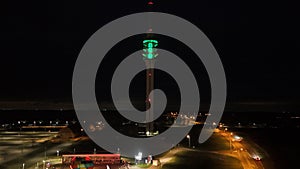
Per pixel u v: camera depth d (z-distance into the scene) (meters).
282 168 80.31
